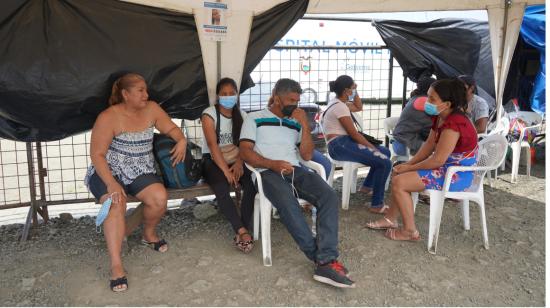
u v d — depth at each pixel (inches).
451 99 137.6
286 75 287.9
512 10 187.5
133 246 148.9
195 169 153.2
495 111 204.1
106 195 128.9
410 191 148.1
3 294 120.8
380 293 122.6
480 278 130.1
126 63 150.5
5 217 186.4
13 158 298.4
